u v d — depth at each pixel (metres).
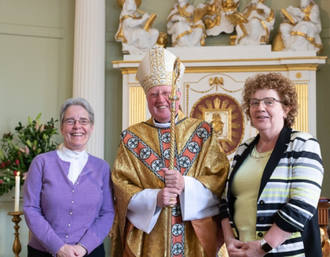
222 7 5.91
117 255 2.82
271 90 2.30
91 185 2.59
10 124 5.82
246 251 2.08
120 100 6.05
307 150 2.16
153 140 2.81
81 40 5.76
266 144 2.35
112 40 6.16
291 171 2.16
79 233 2.49
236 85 5.56
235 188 2.36
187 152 2.77
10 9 5.98
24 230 5.58
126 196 2.62
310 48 5.53
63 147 2.69
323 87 5.70
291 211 2.03
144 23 5.88
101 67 5.80
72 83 6.00
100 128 5.69
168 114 2.80
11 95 5.87
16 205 3.83
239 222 2.29
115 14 6.22
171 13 5.88
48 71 6.00
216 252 2.68
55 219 2.48
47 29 6.05
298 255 2.08
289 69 5.46
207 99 5.59
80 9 5.82
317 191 2.08
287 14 5.67
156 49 2.86
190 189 2.56
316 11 5.62
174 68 2.56
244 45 5.60
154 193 2.55
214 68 5.60
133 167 2.76
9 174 5.21
